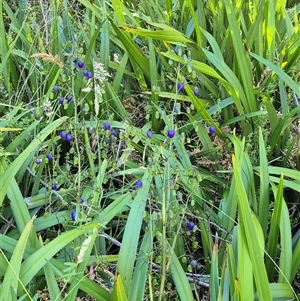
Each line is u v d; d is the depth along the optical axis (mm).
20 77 645
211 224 528
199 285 477
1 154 482
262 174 485
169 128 446
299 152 598
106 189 549
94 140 516
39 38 647
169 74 642
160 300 408
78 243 429
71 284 382
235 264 399
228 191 553
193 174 447
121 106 617
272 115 609
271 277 467
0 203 432
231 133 624
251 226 348
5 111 626
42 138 482
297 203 562
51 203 508
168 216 430
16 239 481
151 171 421
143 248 430
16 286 360
